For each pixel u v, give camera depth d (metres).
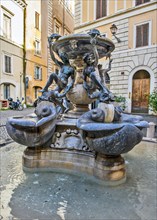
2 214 1.79
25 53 20.64
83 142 2.85
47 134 2.82
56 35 3.51
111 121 2.63
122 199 2.12
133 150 4.16
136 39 13.74
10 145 4.40
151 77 13.09
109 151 2.38
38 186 2.39
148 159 3.56
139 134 2.41
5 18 18.05
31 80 21.58
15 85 19.58
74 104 3.88
